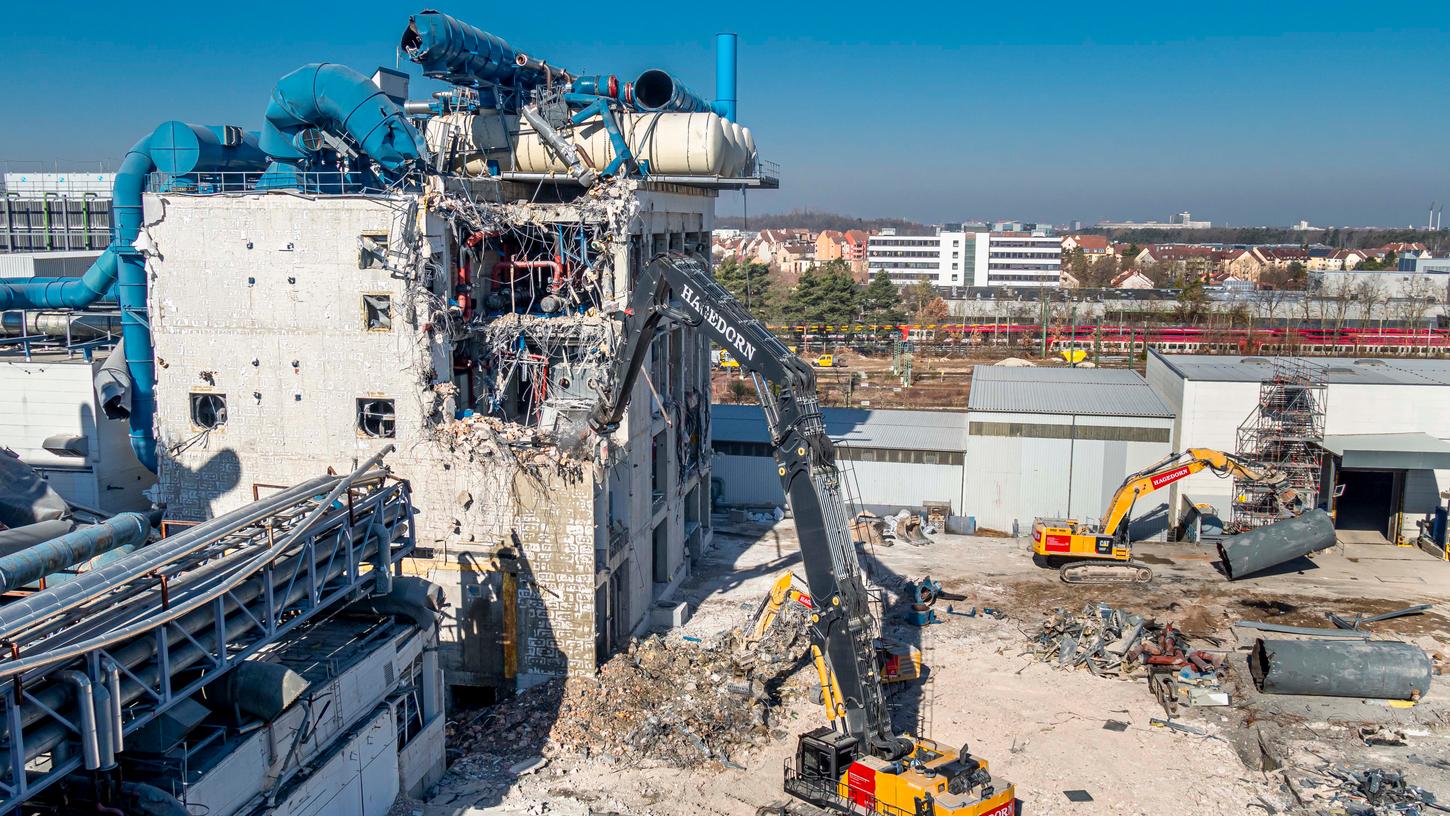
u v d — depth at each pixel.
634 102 40.03
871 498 58.12
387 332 34.25
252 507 23.55
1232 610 44.09
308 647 27.00
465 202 35.62
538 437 34.97
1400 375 55.09
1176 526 54.47
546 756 31.47
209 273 34.91
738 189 49.31
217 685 22.64
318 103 36.59
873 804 26.25
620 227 36.97
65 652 17.38
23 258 54.97
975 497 56.66
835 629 27.30
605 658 36.84
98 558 25.31
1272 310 128.50
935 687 36.56
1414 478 52.72
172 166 37.75
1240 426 52.88
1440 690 36.22
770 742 32.56
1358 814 28.50
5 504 34.03
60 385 42.81
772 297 145.50
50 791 19.91
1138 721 34.12
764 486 60.97
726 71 50.69
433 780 30.06
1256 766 31.30
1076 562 49.19
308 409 35.12
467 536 35.06
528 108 39.31
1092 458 55.03
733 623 42.09
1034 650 39.66
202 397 35.94
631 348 31.75
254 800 22.38
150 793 19.53
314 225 34.03
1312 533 47.31
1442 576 48.50
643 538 40.62
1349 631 41.56
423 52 34.94
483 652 35.53
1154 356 61.34
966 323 136.50
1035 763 31.36
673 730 32.59
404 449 34.84
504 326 37.44
